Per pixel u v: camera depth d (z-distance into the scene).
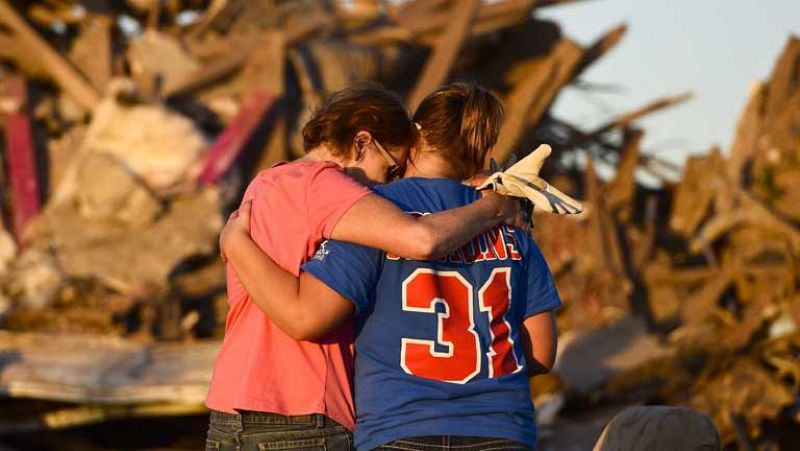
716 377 55.09
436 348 11.73
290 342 12.39
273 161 67.12
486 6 73.50
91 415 54.50
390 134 12.99
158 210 61.66
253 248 12.27
